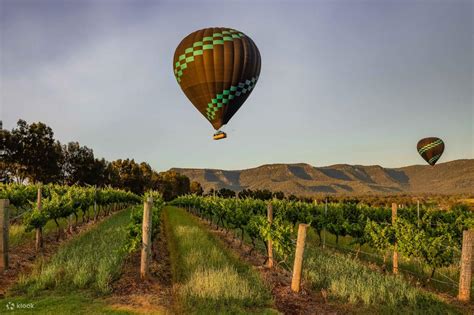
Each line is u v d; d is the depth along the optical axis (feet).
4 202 33.09
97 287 29.40
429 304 28.76
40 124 194.39
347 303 28.50
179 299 27.53
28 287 29.04
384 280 33.68
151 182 338.34
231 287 29.32
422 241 36.01
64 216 54.90
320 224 58.80
